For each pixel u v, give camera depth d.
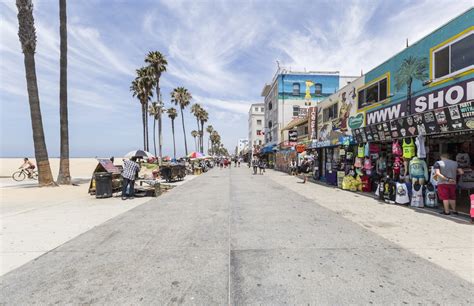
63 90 14.67
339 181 13.05
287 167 28.95
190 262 3.85
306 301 2.79
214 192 11.77
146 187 11.36
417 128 7.75
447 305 2.71
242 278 3.33
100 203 8.97
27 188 13.19
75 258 4.03
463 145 8.45
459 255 4.06
